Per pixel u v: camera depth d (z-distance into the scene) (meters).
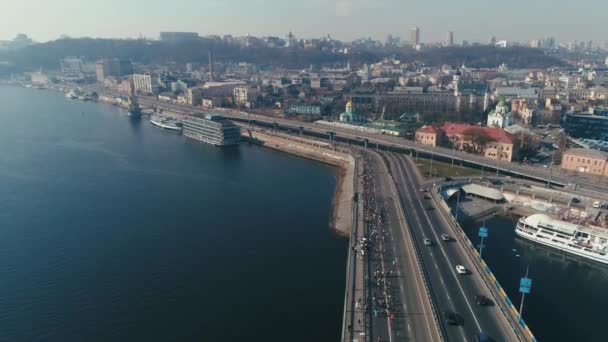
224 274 153.62
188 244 177.50
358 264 142.12
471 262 143.12
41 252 170.25
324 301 137.38
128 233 187.88
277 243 178.62
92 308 134.00
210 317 129.25
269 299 138.38
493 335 105.69
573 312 130.75
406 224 175.25
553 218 182.88
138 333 122.19
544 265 160.00
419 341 103.69
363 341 103.31
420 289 126.75
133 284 147.25
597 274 154.00
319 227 195.25
